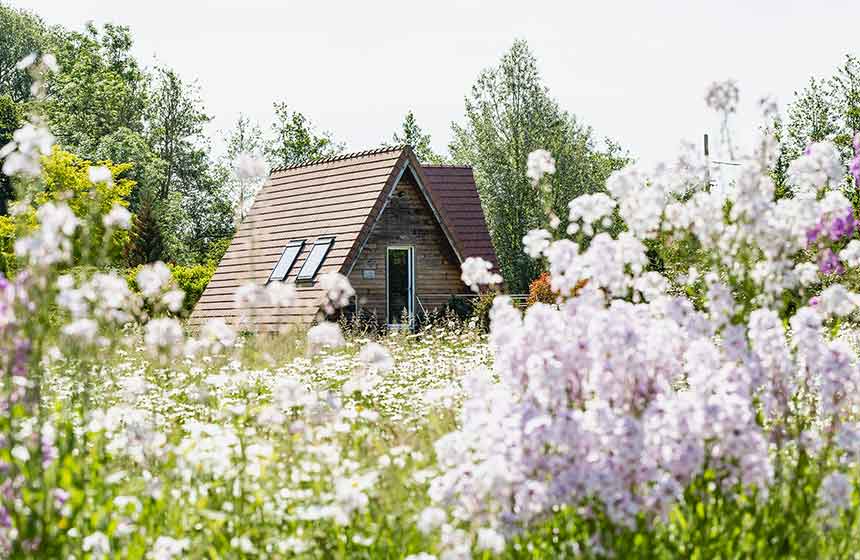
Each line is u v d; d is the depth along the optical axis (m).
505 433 5.41
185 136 72.19
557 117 65.00
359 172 28.91
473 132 66.06
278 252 29.12
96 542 5.53
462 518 5.44
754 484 5.84
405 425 9.15
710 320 6.35
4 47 78.75
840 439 6.20
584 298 6.02
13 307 5.64
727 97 6.43
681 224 6.71
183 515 5.98
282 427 7.49
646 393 5.65
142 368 10.83
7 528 5.45
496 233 63.38
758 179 6.48
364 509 5.87
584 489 5.21
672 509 5.43
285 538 5.83
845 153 40.47
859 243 7.43
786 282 6.59
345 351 17.09
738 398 5.55
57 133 66.38
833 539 5.86
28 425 6.29
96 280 6.45
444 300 28.92
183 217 66.38
